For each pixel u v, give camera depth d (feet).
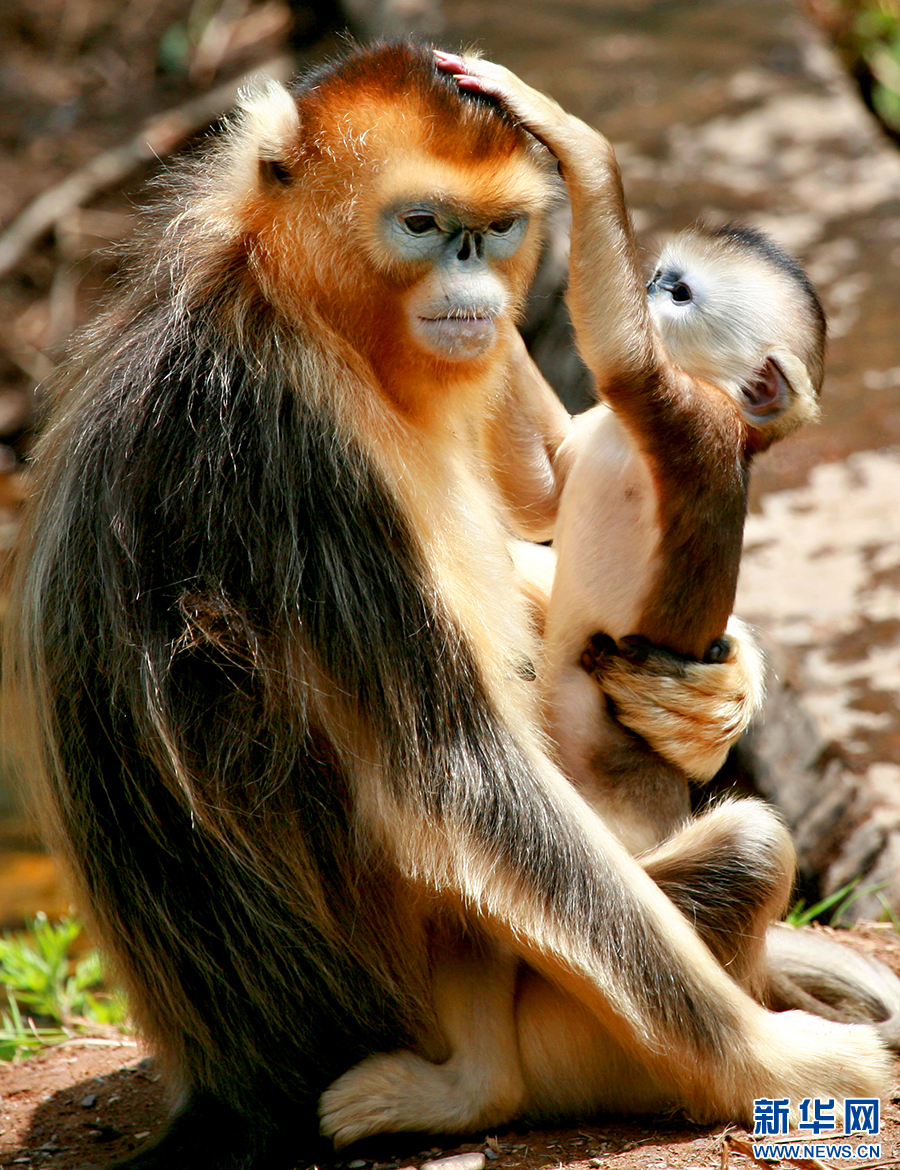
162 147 104.37
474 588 30.09
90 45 116.37
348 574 28.71
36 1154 33.42
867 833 42.01
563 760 32.81
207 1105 32.17
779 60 88.22
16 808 56.34
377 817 29.04
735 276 34.09
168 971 31.01
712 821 31.50
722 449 31.86
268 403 28.86
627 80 86.69
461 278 29.58
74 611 29.99
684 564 31.86
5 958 44.68
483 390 31.86
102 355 31.35
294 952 30.12
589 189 29.53
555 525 34.60
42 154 105.91
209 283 29.89
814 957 35.14
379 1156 30.09
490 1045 30.19
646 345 30.27
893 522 54.39
